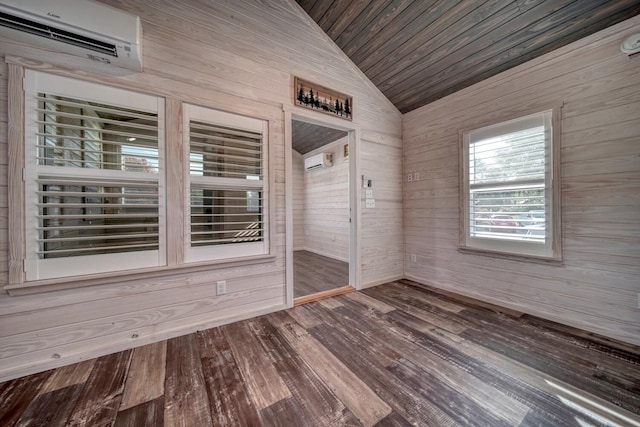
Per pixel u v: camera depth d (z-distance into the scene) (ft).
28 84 5.06
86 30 4.88
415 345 6.19
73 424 3.94
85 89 5.57
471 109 9.34
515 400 4.43
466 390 4.68
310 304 8.84
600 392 4.60
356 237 10.52
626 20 6.07
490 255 8.88
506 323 7.32
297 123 15.87
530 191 7.86
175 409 4.23
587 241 6.77
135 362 5.50
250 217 7.85
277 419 4.02
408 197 11.84
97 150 5.69
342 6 8.18
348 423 3.95
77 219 5.66
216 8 7.16
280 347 6.10
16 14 4.44
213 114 7.15
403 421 3.99
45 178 5.28
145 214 6.16
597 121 6.56
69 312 5.47
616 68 6.25
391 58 9.42
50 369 5.24
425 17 7.67
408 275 11.90
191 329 6.79
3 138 4.93
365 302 9.02
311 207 20.08
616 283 6.35
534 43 7.27
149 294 6.31
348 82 10.12
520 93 8.00
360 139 10.59
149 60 6.23
